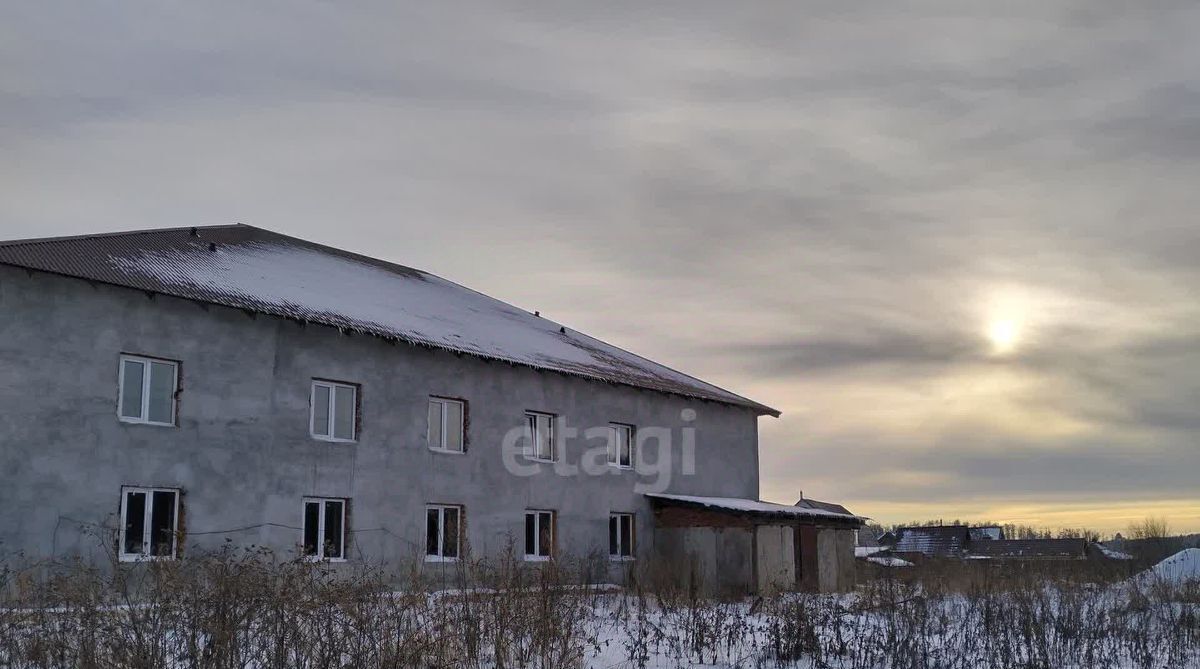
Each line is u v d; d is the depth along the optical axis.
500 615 12.52
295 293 21.09
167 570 12.33
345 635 10.59
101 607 10.59
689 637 14.88
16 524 15.92
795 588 26.22
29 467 16.17
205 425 18.42
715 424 30.84
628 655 13.53
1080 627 16.70
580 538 25.67
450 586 21.00
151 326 17.89
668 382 29.88
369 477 20.98
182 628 10.17
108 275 17.25
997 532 76.38
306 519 19.95
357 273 26.64
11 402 16.11
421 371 22.39
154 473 17.61
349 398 21.09
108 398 17.19
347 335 21.00
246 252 23.62
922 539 71.12
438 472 22.38
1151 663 14.75
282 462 19.48
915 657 13.73
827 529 30.45
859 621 16.92
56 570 16.06
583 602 17.00
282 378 19.73
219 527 18.36
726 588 26.41
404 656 10.65
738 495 31.31
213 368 18.67
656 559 27.02
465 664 11.34
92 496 16.80
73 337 16.89
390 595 12.71
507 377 24.41
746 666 13.55
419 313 24.41
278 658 9.93
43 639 9.95
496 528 23.48
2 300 16.22
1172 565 33.31
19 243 17.55
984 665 14.09
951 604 20.23
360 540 20.62
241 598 10.66
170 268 19.25
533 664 11.73
